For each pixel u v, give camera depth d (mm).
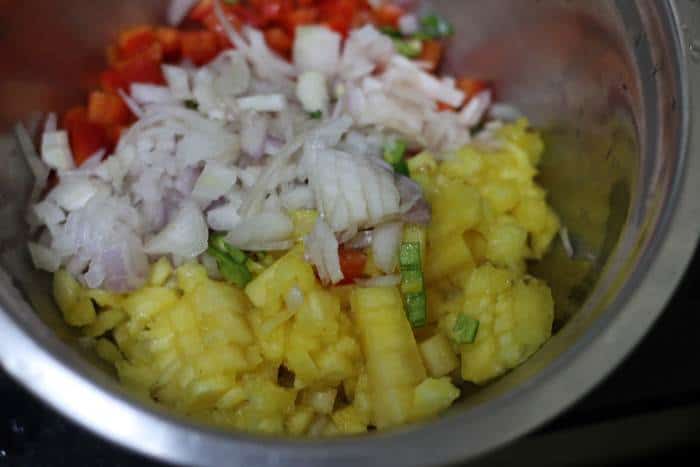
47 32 270
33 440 235
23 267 246
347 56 304
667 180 222
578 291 257
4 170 251
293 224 250
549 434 247
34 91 269
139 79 291
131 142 271
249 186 261
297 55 304
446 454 192
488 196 273
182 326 244
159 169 263
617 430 253
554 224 282
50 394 194
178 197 263
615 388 249
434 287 257
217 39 305
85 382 196
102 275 248
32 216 260
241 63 294
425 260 253
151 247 252
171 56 306
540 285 260
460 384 243
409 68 307
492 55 302
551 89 286
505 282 252
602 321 208
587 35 260
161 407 200
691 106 224
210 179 257
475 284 250
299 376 237
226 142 264
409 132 286
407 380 233
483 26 300
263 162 267
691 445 266
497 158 284
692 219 215
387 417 229
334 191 246
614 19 244
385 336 235
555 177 288
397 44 310
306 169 255
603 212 259
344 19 312
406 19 315
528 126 298
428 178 270
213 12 304
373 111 284
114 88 291
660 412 252
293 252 245
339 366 236
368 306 237
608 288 219
